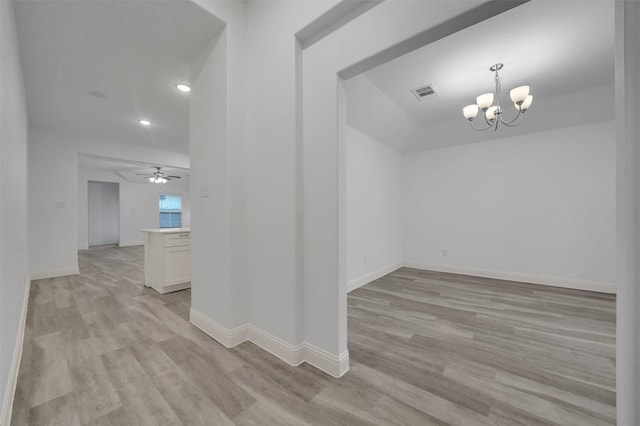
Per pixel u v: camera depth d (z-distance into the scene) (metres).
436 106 3.76
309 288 1.86
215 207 2.22
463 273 4.68
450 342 2.15
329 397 1.49
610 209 3.54
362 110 3.59
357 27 1.60
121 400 1.46
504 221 4.30
